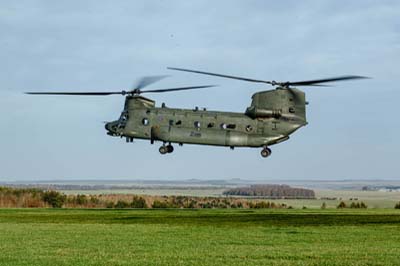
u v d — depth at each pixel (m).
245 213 95.81
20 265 40.47
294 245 52.06
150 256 44.91
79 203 134.25
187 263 41.44
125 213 95.06
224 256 44.94
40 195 132.12
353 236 58.94
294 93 91.88
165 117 94.25
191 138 93.00
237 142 91.88
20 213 94.25
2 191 131.12
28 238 56.91
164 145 95.25
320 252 47.12
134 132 94.81
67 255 45.38
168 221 77.06
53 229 65.69
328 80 85.12
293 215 89.94
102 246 50.94
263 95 92.12
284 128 91.56
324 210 110.06
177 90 91.75
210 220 79.06
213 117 93.25
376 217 84.69
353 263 41.47
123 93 95.44
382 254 45.94
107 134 96.50
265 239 56.34
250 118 92.62
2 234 60.38
